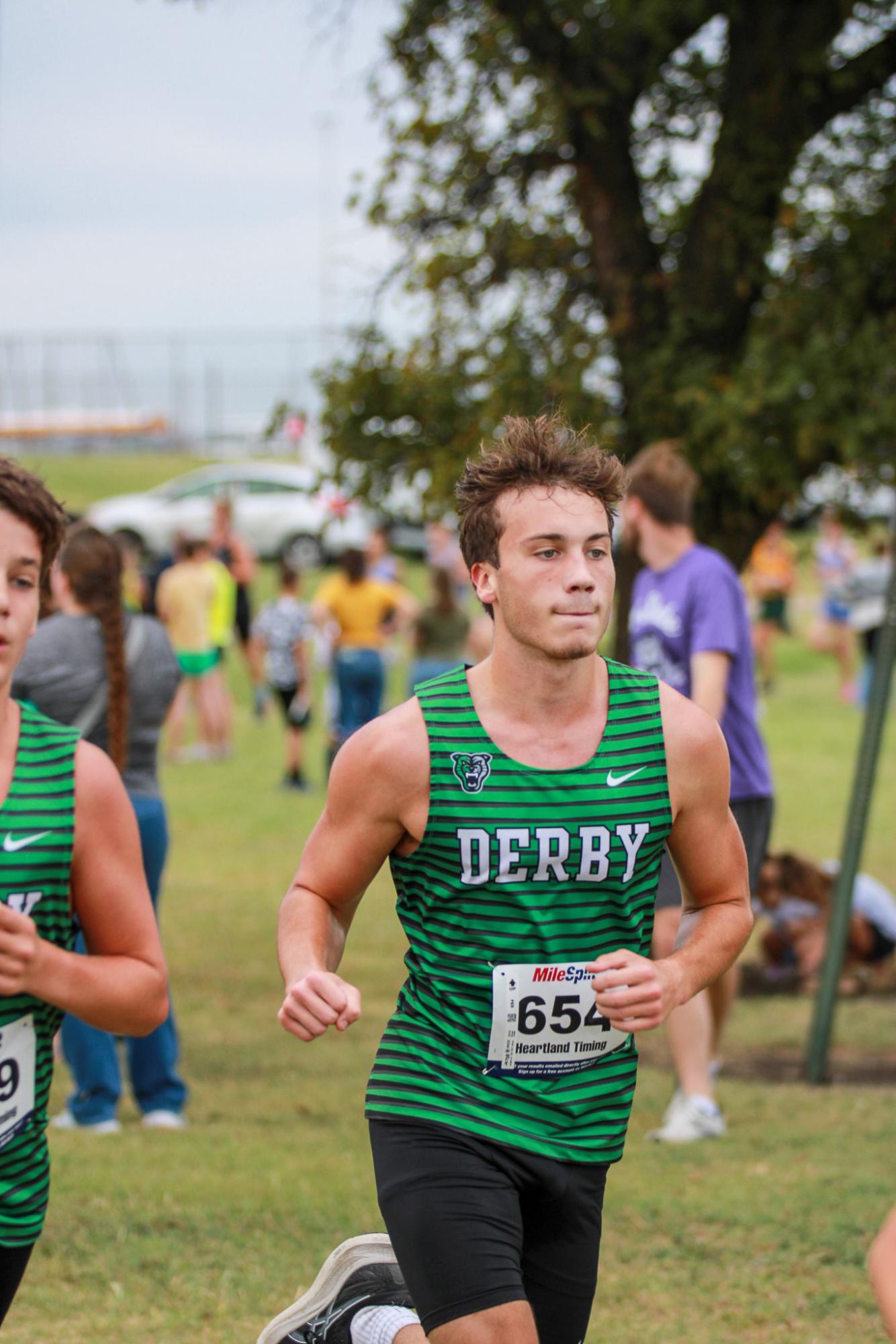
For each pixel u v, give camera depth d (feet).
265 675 120.67
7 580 14.35
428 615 81.92
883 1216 28.81
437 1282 15.76
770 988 53.36
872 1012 50.65
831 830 81.25
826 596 127.85
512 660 16.40
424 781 16.35
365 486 47.26
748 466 42.22
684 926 18.28
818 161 46.57
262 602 171.32
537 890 16.33
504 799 16.28
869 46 45.19
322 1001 15.61
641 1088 40.47
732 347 46.24
